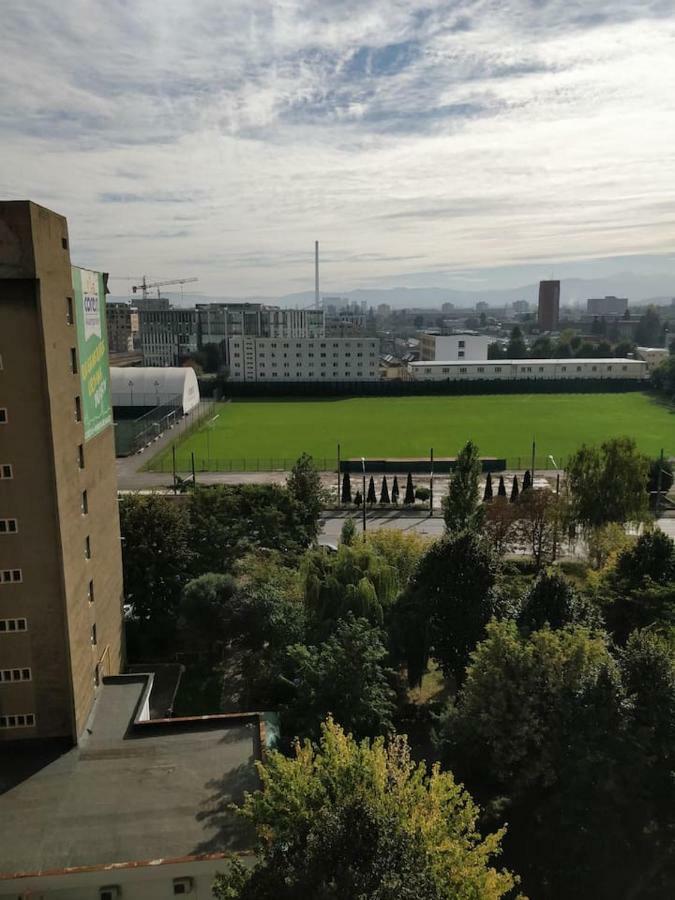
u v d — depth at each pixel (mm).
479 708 33625
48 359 34562
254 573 51875
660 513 92375
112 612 47188
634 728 32156
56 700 36750
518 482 105688
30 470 35000
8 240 32719
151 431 136000
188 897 29203
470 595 44500
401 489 103750
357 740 35781
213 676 50312
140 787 33281
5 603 35875
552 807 31484
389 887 18484
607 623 47812
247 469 113750
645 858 31422
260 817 23219
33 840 29906
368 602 45062
